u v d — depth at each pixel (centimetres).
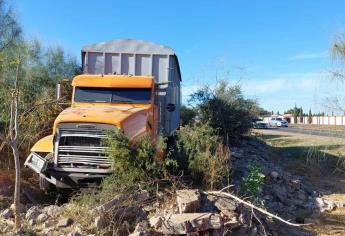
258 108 1905
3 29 1642
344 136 1499
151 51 1242
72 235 621
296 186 1234
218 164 904
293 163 1708
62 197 905
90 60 1255
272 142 2734
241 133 1830
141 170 798
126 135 840
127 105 1007
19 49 1527
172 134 1102
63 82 1137
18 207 661
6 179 937
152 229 664
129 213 703
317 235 841
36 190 951
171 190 788
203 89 2139
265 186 1160
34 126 1065
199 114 1725
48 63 1755
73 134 827
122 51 1248
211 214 695
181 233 655
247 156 1543
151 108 998
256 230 730
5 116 1038
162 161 823
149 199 773
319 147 1591
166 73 1242
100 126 827
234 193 898
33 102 1164
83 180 827
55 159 829
